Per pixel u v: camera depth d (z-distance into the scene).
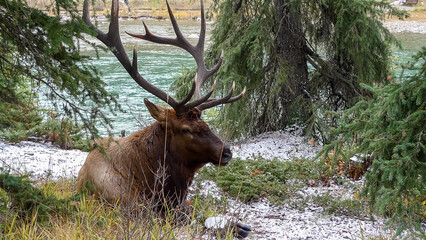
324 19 15.64
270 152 13.85
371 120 7.54
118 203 7.64
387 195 7.10
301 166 11.71
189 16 62.91
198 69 9.20
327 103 15.66
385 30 15.61
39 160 11.52
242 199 9.88
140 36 9.09
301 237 7.93
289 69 15.24
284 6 15.67
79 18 6.10
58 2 5.97
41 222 6.48
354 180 11.09
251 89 15.81
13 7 5.90
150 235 6.45
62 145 13.10
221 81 15.60
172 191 8.06
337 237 7.97
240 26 16.20
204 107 8.37
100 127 18.33
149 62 34.38
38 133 13.78
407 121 6.91
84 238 6.34
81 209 7.00
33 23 6.06
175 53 38.69
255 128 16.58
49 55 6.10
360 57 15.02
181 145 7.86
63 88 6.31
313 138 15.07
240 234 7.70
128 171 7.90
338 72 15.83
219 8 17.11
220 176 10.60
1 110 6.24
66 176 10.16
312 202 9.85
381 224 8.63
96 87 6.39
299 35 15.80
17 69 6.39
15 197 6.41
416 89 6.92
